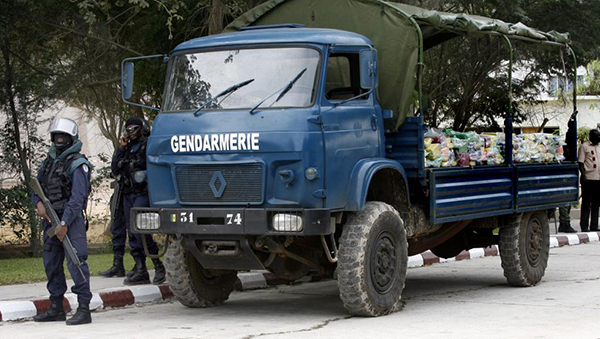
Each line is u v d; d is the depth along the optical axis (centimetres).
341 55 1007
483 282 1368
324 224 924
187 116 985
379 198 1079
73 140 961
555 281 1345
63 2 1744
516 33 1256
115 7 1775
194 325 955
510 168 1233
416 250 1184
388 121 1077
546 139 1355
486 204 1174
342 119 975
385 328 918
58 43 1847
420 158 1062
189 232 962
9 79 1789
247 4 1641
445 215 1094
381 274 1000
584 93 3303
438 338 855
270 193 939
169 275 1070
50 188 948
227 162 948
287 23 1180
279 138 932
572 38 1964
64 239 946
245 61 998
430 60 1634
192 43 1037
